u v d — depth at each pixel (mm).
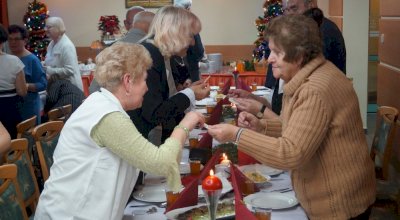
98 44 8633
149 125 2699
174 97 2766
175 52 2748
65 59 6047
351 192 2021
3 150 2357
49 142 3270
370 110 8539
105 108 1929
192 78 4945
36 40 9227
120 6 9820
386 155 3369
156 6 9766
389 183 4355
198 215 2082
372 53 8531
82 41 9930
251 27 9875
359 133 2049
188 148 3268
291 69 2041
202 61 7160
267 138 1978
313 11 3750
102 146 1938
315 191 2066
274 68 2066
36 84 5402
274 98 3934
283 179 2639
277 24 2023
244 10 9844
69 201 1945
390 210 3389
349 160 2008
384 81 5312
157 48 2740
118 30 8727
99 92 2037
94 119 1914
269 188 2498
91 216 1936
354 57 7215
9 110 4859
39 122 5562
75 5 9836
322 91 1942
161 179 2656
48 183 2021
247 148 2012
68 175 1957
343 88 2004
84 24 9875
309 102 1939
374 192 2146
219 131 2045
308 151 1934
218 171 2629
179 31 2695
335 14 7824
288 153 1918
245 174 2590
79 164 1943
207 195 1802
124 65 1967
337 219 2043
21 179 2795
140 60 2002
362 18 7145
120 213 2016
